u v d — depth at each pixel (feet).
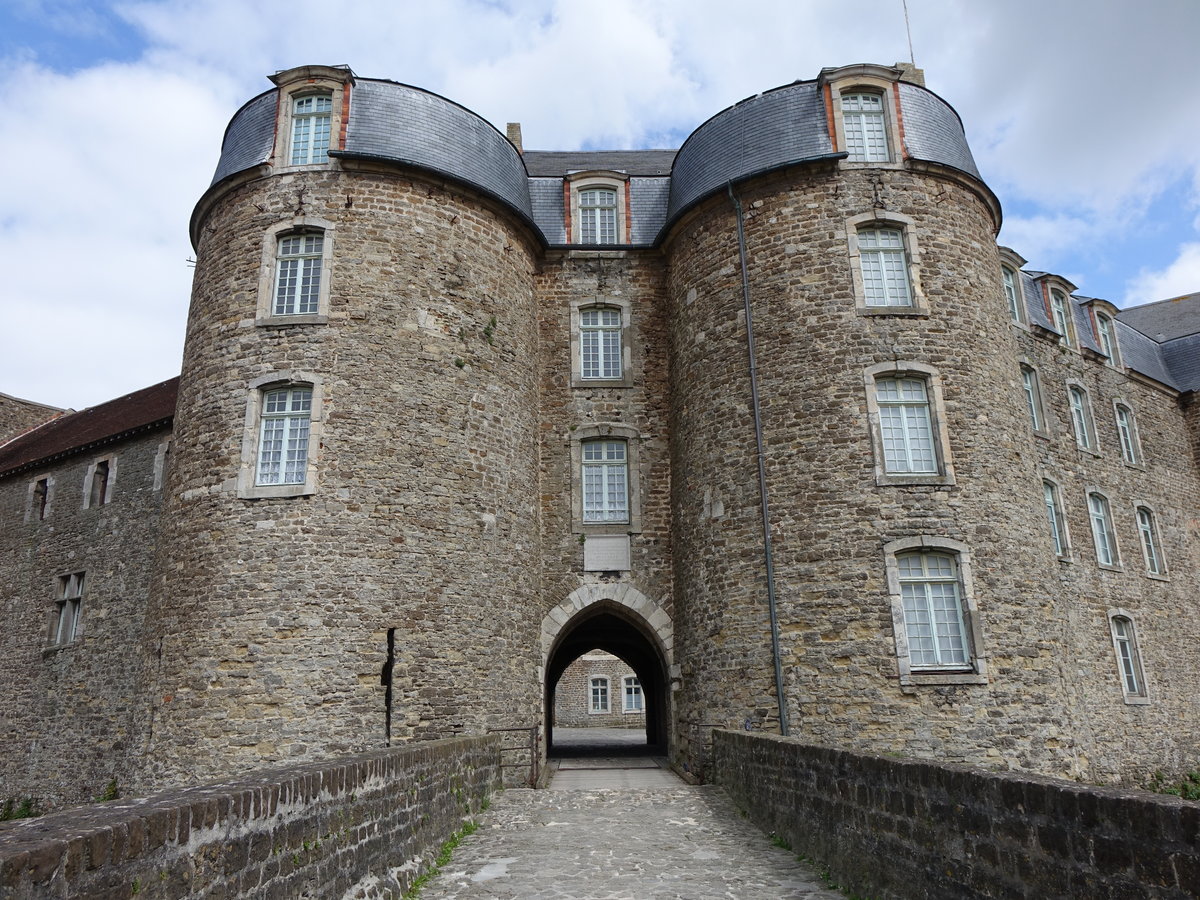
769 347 47.19
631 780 44.29
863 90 50.01
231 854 13.17
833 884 21.77
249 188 47.78
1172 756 62.49
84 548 65.98
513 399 49.88
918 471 44.21
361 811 19.31
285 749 38.88
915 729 40.14
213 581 41.50
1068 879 12.52
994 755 40.01
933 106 50.96
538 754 45.70
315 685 39.75
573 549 52.03
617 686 117.29
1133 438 71.72
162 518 46.01
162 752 40.27
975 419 45.09
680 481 51.13
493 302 49.88
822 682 41.73
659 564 51.80
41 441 82.33
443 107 50.65
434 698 41.81
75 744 60.49
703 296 51.06
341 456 42.78
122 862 10.45
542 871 24.04
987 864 14.64
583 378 55.06
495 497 47.09
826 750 22.88
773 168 48.65
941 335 46.01
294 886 15.38
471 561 44.93
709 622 46.52
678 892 21.44
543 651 50.06
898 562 42.75
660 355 55.47
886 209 47.62
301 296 45.83
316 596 40.78
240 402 43.93
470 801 32.01
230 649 40.29
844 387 45.06
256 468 43.09
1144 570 67.10
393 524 42.88
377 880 19.79
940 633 41.91
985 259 49.19
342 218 46.42
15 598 69.87
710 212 51.80
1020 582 43.16
